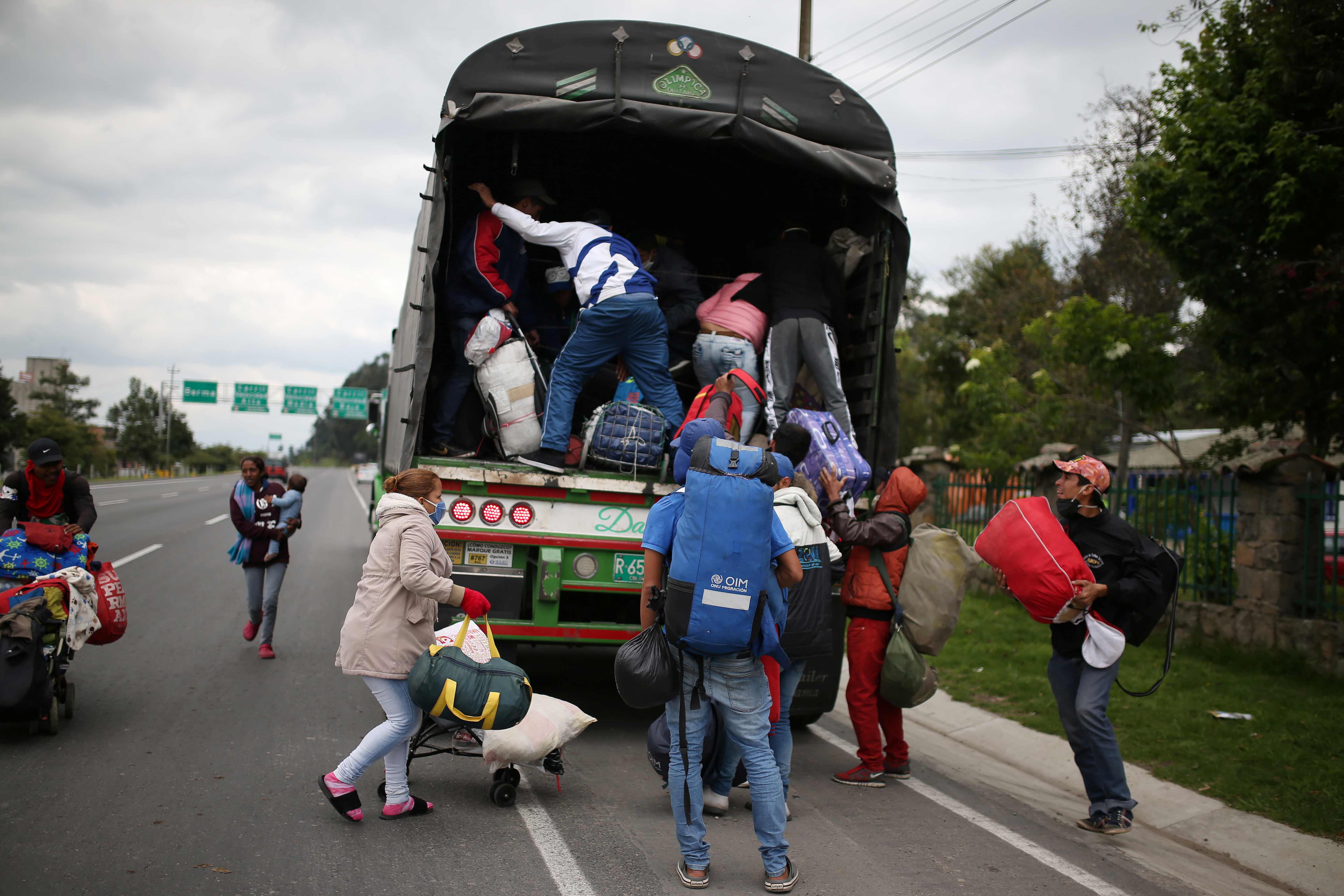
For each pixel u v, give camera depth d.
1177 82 10.40
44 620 5.22
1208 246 9.71
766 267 6.59
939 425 29.31
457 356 6.17
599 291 5.74
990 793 5.30
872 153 6.19
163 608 9.80
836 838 4.40
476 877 3.69
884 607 5.19
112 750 5.11
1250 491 7.91
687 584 3.56
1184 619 8.40
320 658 7.77
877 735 5.30
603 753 5.64
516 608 5.56
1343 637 7.00
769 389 6.20
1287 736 5.81
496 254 6.10
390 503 4.30
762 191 7.71
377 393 13.20
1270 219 8.88
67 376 77.31
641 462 5.70
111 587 5.79
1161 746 5.83
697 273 7.79
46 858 3.64
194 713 5.95
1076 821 4.88
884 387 6.31
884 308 6.32
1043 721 6.61
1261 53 9.49
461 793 4.74
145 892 3.38
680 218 8.41
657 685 3.69
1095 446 21.25
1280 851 4.43
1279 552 7.58
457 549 5.50
